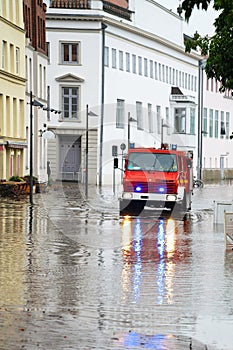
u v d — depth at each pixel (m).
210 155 141.38
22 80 74.75
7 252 28.77
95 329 17.08
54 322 17.62
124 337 16.45
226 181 128.38
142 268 25.34
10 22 71.75
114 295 20.69
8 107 71.75
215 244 32.19
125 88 104.38
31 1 81.62
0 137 68.56
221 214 41.50
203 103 138.00
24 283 22.31
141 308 19.14
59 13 96.62
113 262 26.64
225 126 150.50
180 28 125.56
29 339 16.19
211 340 16.23
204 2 28.95
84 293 20.94
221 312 18.78
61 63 97.44
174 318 18.14
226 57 33.38
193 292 21.20
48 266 25.52
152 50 113.75
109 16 99.19
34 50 82.06
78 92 97.50
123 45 103.94
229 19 31.39
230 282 22.84
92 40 97.50
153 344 15.94
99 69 97.62
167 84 120.12
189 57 129.75
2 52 70.44
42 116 84.69
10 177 67.56
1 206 52.12
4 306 19.22
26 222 40.41
